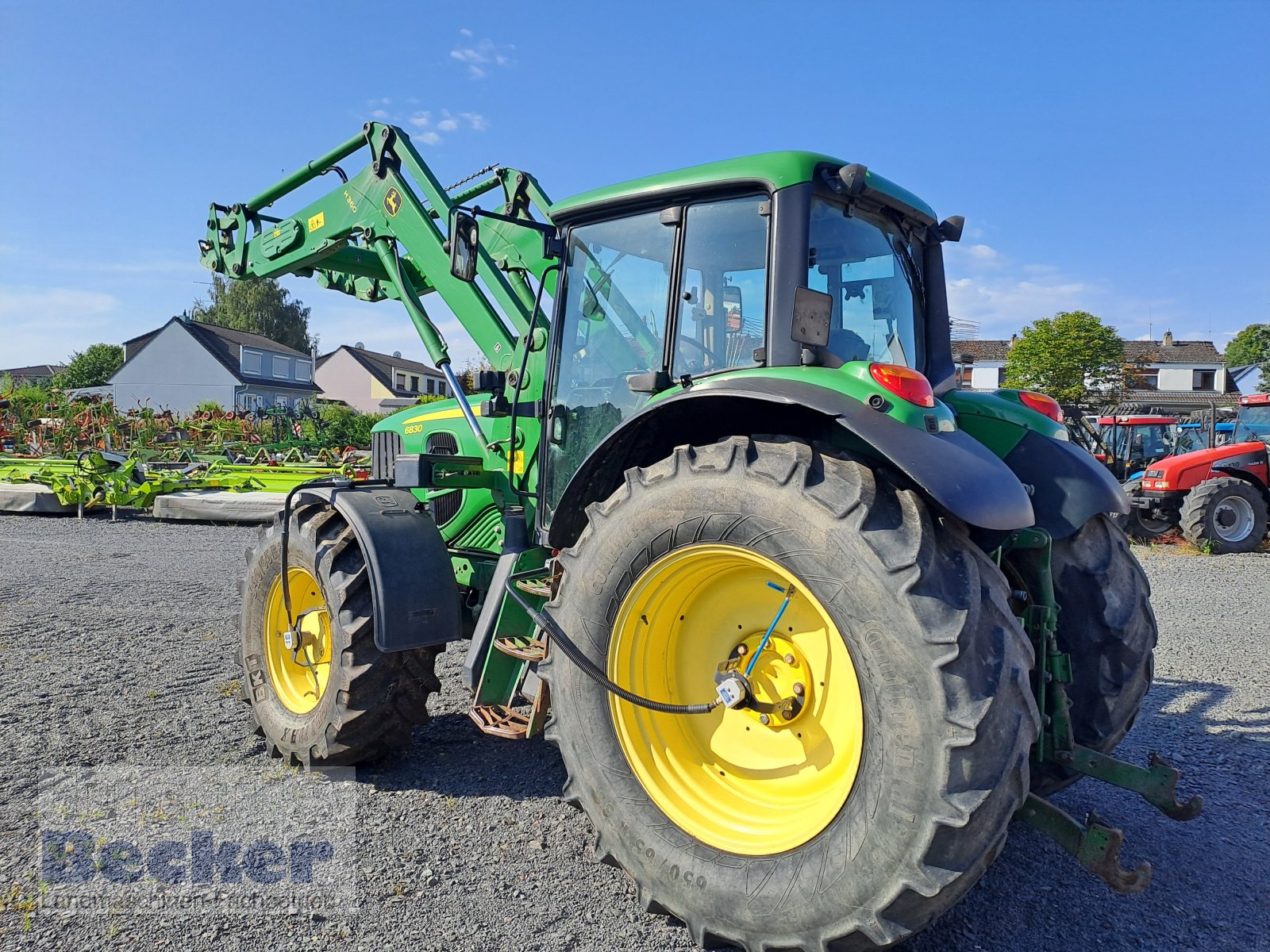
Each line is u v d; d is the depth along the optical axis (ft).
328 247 17.16
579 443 11.97
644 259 11.17
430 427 15.84
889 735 7.14
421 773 12.56
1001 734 6.99
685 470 8.74
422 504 13.19
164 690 15.99
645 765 9.03
